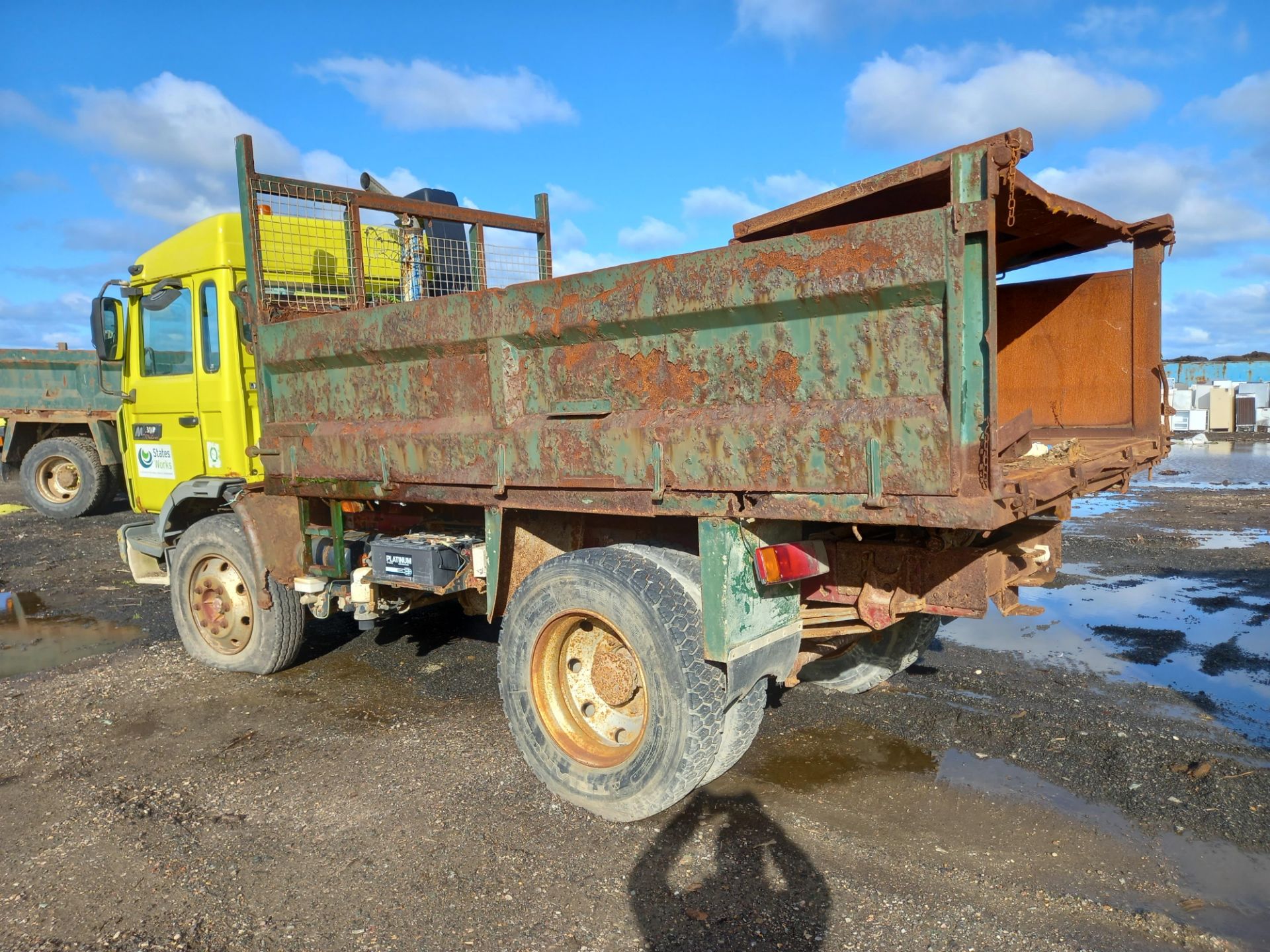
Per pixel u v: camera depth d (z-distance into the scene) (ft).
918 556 10.15
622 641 10.62
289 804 11.52
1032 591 23.73
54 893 9.47
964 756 12.86
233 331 17.49
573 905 9.08
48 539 35.53
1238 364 114.01
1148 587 23.97
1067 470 9.43
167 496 18.60
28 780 12.45
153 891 9.48
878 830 10.65
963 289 7.66
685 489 9.88
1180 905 9.00
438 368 12.80
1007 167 7.50
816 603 11.57
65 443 40.68
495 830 10.69
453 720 14.57
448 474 12.57
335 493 14.71
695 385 9.89
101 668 17.83
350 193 17.30
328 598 16.16
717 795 11.68
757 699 10.98
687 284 9.61
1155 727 13.69
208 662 17.74
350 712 15.07
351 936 8.59
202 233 17.66
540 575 11.25
